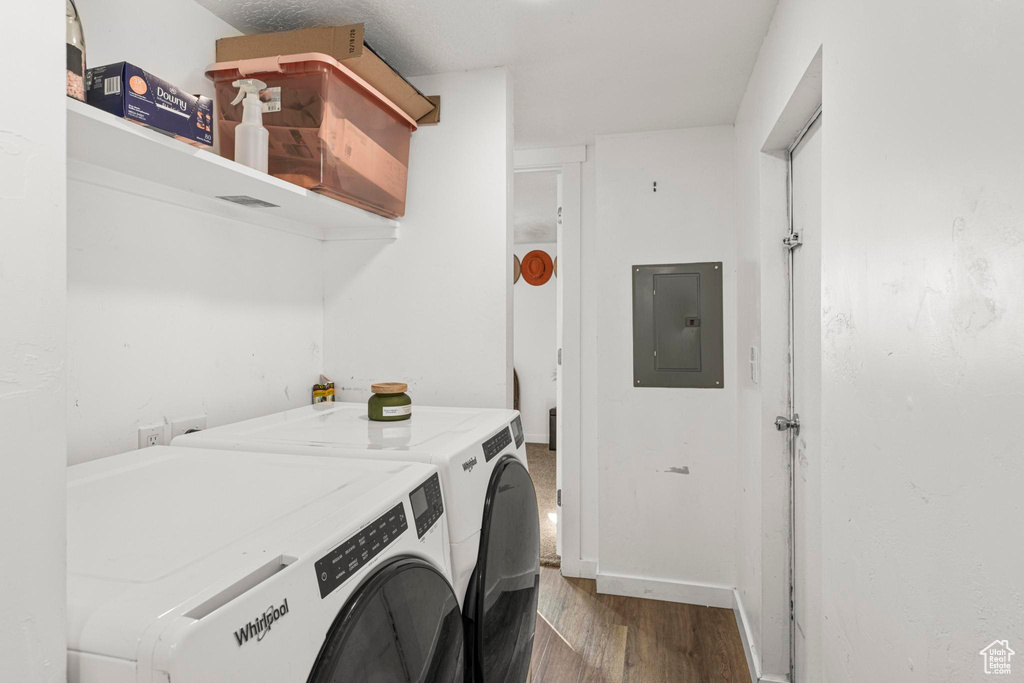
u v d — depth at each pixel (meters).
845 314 1.06
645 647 2.24
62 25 0.47
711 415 2.62
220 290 1.50
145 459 1.06
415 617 0.81
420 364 1.90
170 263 1.34
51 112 0.46
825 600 1.20
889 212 0.87
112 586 0.55
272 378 1.70
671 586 2.64
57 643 0.46
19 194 0.44
